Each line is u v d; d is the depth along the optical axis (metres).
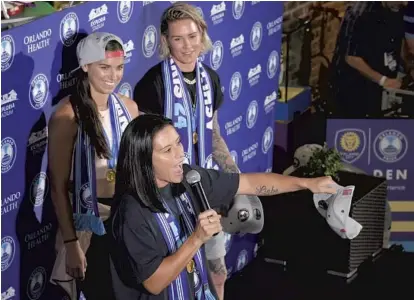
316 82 6.78
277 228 4.98
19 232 3.71
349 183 4.91
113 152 3.73
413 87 5.93
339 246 4.84
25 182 3.68
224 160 4.33
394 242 5.34
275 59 5.34
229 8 4.68
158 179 3.28
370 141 5.20
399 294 4.75
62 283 3.89
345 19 5.82
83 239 3.81
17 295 3.78
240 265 5.08
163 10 4.19
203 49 4.00
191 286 3.45
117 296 3.42
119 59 3.62
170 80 3.98
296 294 4.77
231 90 4.86
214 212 3.26
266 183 3.65
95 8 3.79
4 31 3.41
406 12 5.72
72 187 3.77
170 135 3.22
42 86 3.63
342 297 4.73
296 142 5.36
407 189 5.26
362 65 5.79
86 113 3.63
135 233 3.22
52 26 3.60
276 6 5.21
